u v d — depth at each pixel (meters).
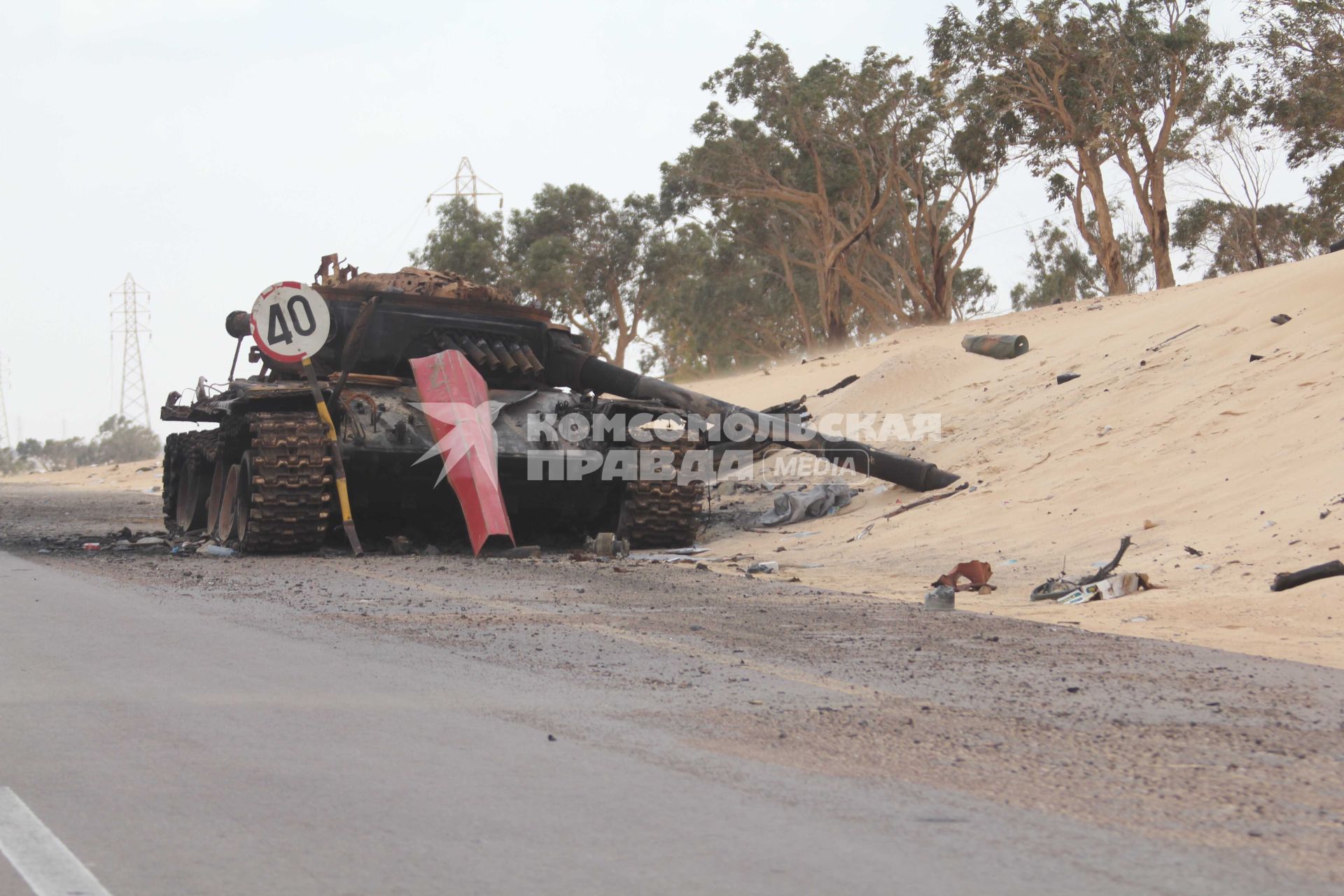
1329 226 168.38
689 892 12.52
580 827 14.66
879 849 13.91
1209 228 194.75
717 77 190.75
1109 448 63.84
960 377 98.62
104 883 12.70
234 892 12.49
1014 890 12.65
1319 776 17.34
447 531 61.88
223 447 60.22
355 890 12.56
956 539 55.25
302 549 55.12
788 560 54.97
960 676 24.95
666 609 35.50
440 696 22.27
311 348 55.38
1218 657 27.41
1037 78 157.62
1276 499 48.12
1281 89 139.38
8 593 37.50
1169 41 148.12
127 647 27.33
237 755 17.97
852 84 177.50
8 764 17.36
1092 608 36.75
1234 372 68.19
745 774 17.09
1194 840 14.35
